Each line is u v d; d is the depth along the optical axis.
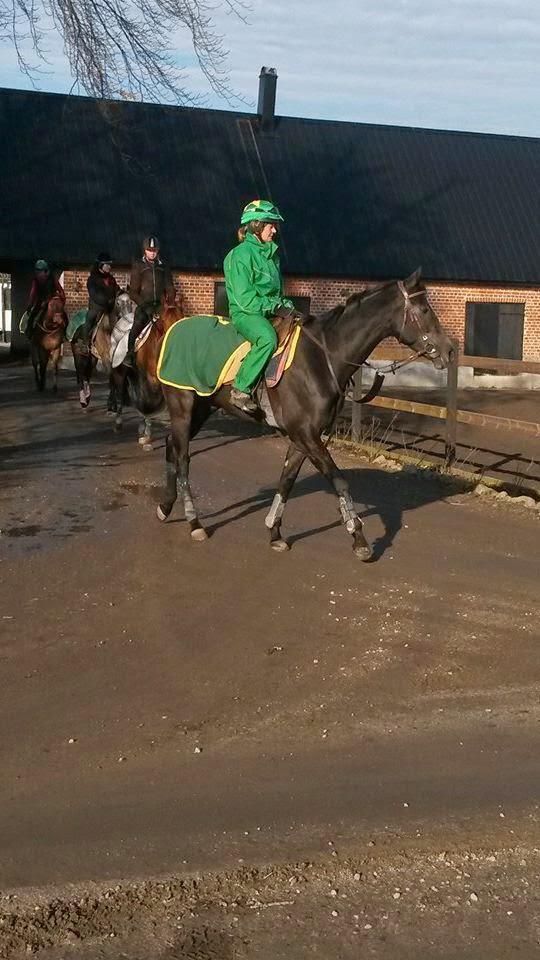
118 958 3.57
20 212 27.20
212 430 14.97
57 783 4.72
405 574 7.72
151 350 10.20
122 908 3.83
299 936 3.68
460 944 3.64
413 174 31.69
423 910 3.82
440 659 6.11
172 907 3.84
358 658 6.12
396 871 4.05
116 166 28.84
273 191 29.84
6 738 5.13
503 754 5.00
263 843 4.23
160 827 4.36
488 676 5.88
